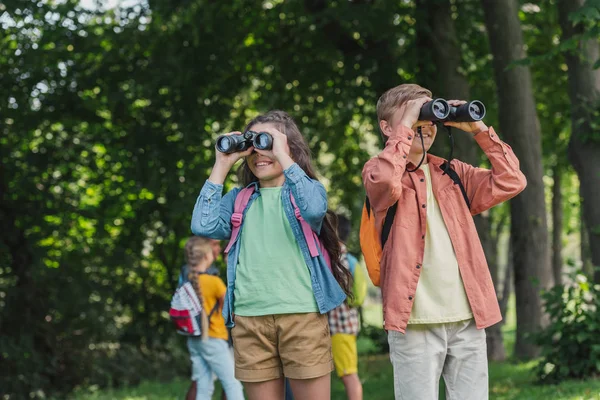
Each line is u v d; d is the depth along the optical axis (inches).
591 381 271.4
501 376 348.8
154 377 502.0
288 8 477.1
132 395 398.9
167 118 480.4
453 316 132.0
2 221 476.7
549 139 589.6
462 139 426.0
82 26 466.9
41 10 451.2
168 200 464.4
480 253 135.3
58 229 501.0
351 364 241.8
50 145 494.0
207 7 449.1
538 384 300.4
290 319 135.9
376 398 325.4
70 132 502.9
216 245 260.5
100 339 495.2
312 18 441.4
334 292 138.9
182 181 459.5
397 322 130.8
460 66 437.7
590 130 331.6
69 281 482.9
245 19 487.5
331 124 555.8
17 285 480.1
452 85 432.5
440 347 132.6
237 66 497.0
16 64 466.6
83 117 487.5
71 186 528.4
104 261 503.5
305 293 136.6
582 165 339.9
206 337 251.9
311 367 135.9
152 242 538.9
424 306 131.7
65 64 476.1
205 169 468.4
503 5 396.8
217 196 141.5
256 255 138.6
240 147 141.6
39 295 473.4
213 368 254.2
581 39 294.4
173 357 525.0
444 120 138.2
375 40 437.1
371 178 131.1
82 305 477.1
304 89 504.4
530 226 425.4
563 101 547.8
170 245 544.7
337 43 462.3
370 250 138.7
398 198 134.1
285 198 140.1
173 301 254.4
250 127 147.9
